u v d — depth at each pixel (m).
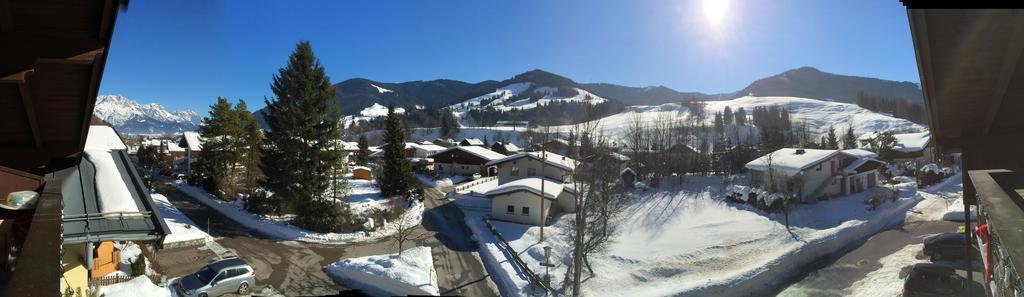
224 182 31.97
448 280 17.20
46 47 3.96
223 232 22.62
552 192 27.86
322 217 24.33
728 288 15.96
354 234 23.70
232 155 33.25
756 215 26.16
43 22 3.92
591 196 23.31
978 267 15.95
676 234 23.02
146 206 8.21
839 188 32.81
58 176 8.60
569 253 20.31
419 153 65.00
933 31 4.54
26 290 1.77
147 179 33.75
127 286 12.91
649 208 29.17
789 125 86.06
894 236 22.19
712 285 16.02
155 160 44.91
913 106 114.31
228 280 14.40
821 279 17.09
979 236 5.30
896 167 47.12
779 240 21.30
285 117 25.19
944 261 17.56
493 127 142.12
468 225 26.45
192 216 25.61
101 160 10.36
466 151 51.06
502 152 70.00
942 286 13.62
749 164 35.00
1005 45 4.52
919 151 49.16
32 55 3.91
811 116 132.50
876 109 133.38
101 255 13.86
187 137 44.22
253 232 23.05
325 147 25.81
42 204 3.49
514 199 27.06
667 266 18.36
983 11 4.16
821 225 23.80
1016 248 2.22
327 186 25.66
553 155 39.12
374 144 100.25
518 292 15.97
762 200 28.22
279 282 16.03
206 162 32.94
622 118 146.88
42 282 1.87
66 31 4.04
